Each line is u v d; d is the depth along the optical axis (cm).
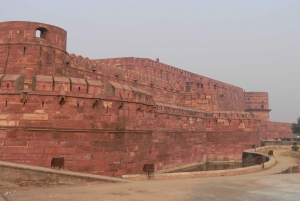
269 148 4706
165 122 3284
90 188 1189
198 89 4750
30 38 2055
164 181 1473
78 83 1689
